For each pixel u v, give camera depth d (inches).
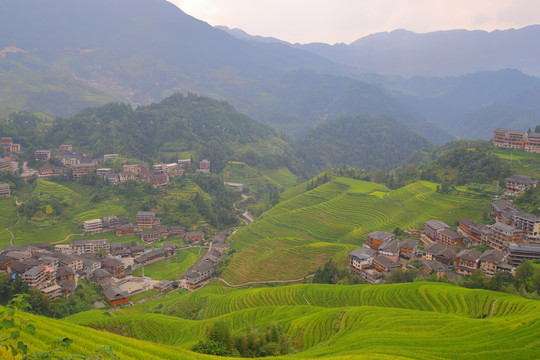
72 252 6958.7
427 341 2635.3
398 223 7396.7
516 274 4077.3
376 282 4965.6
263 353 2906.0
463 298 3683.6
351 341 2802.7
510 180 7288.4
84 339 1806.1
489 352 2320.4
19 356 1234.6
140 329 4237.2
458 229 6333.7
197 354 2244.1
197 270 6683.1
